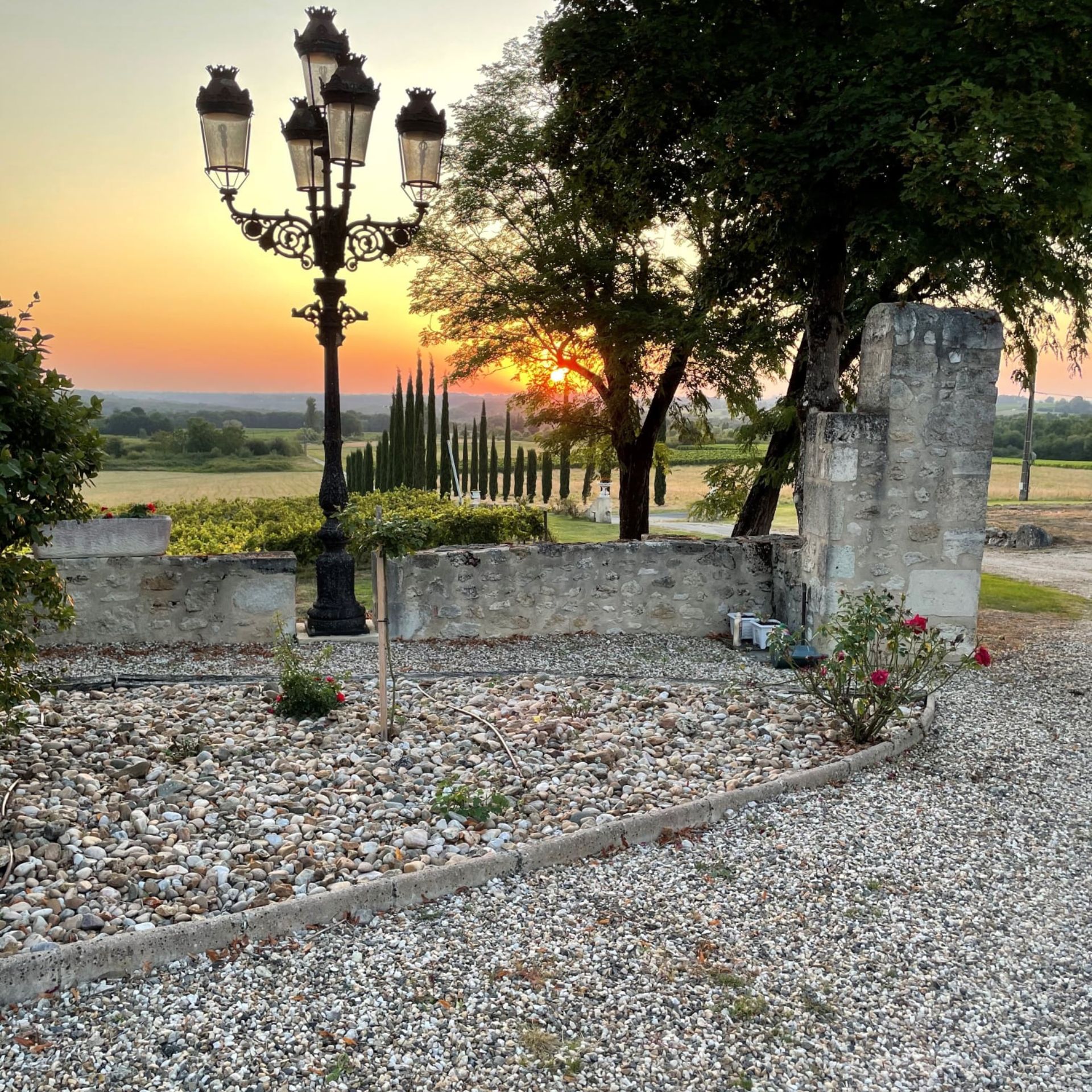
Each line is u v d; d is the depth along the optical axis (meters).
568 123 9.24
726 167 7.32
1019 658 7.58
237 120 6.61
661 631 8.25
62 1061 2.33
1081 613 10.08
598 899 3.28
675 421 15.75
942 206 6.48
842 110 6.83
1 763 4.00
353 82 6.54
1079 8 6.36
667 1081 2.37
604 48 8.13
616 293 13.73
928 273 8.84
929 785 4.52
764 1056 2.48
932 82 6.79
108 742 4.44
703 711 5.45
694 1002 2.70
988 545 18.88
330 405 7.69
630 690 5.86
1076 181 6.71
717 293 9.98
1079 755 5.08
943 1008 2.73
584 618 8.16
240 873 3.25
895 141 6.58
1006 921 3.25
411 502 18.25
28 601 7.12
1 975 2.55
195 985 2.67
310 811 3.86
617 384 14.06
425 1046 2.45
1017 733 5.45
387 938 2.96
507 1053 2.44
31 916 2.89
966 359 6.75
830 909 3.27
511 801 4.01
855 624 5.16
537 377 15.72
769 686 6.08
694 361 13.73
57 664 6.71
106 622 7.37
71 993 2.61
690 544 8.20
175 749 4.41
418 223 7.18
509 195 14.28
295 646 7.50
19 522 3.56
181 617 7.48
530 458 33.50
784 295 9.29
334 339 7.57
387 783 4.16
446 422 28.98
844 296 8.84
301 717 5.02
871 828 3.96
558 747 4.72
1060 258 8.45
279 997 2.62
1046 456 52.00
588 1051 2.46
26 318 3.60
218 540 11.04
